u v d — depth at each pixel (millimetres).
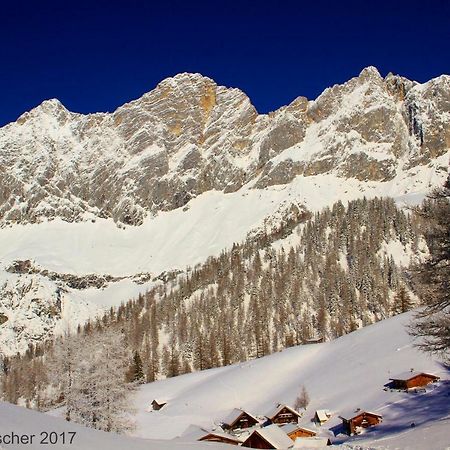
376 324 118688
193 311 191500
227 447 25297
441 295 27828
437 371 78750
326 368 103688
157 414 102562
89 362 45500
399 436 31672
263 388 107438
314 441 62531
